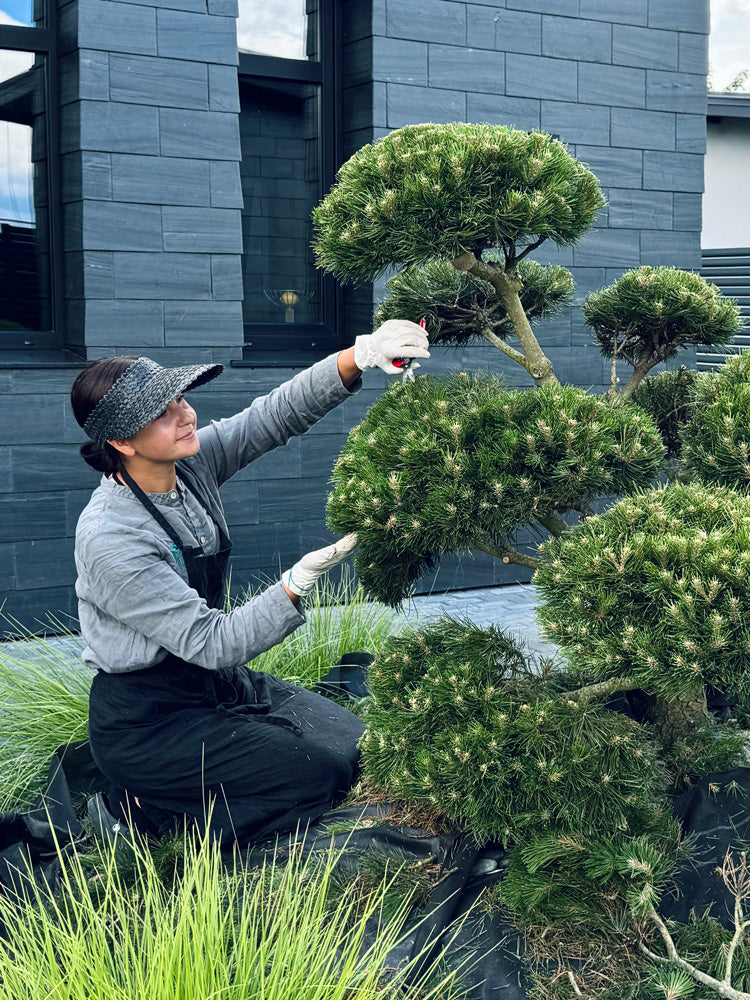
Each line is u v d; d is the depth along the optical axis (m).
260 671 3.25
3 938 2.23
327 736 2.74
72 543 4.87
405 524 2.17
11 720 3.31
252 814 2.60
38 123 4.85
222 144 4.96
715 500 2.09
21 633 4.78
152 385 2.38
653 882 2.05
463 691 2.26
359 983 1.95
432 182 2.11
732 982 1.95
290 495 5.29
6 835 2.72
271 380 5.20
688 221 6.19
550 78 5.66
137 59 4.73
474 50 5.44
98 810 2.75
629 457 2.18
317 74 5.39
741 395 2.30
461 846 2.41
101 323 4.80
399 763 2.27
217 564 2.64
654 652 1.86
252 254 5.39
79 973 1.81
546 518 2.47
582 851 2.13
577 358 5.91
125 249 4.81
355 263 2.26
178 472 2.67
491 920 2.19
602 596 1.95
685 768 2.50
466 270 2.37
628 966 2.06
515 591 5.70
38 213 4.91
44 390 4.74
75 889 2.42
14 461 4.71
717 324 2.61
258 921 2.04
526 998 2.01
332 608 4.11
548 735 2.17
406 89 5.30
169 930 1.84
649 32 5.90
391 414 2.34
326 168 5.46
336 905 2.25
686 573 1.90
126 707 2.57
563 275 2.84
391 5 5.20
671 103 6.03
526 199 2.10
